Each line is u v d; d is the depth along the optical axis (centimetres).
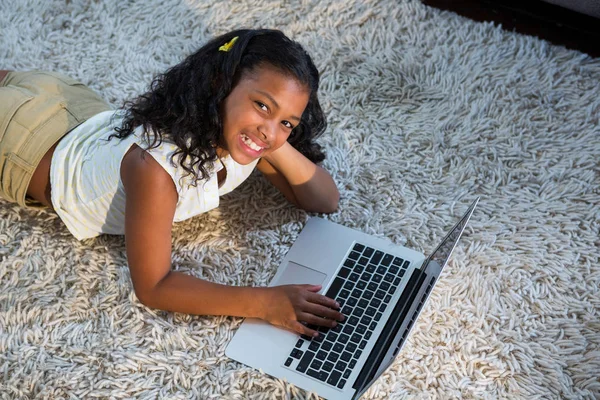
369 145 177
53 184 149
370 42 194
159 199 135
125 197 145
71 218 154
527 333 150
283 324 144
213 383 142
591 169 173
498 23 196
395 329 141
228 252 161
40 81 158
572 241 162
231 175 148
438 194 170
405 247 158
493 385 144
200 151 133
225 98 130
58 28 195
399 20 198
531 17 194
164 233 139
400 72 189
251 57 127
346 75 189
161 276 142
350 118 181
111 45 192
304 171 158
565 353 147
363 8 199
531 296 154
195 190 142
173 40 193
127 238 139
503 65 189
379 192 170
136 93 183
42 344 147
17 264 157
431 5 200
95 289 154
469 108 183
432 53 192
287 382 140
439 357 147
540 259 160
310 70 132
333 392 139
